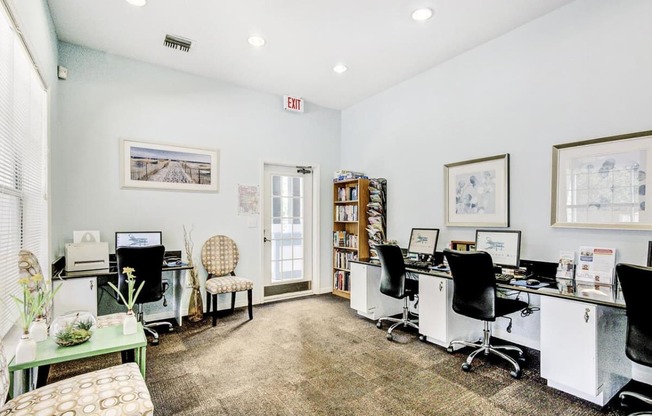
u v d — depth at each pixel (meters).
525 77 3.03
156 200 3.85
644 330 1.79
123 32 3.17
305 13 2.85
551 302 2.29
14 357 1.62
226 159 4.34
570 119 2.73
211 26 3.05
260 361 2.77
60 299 2.91
